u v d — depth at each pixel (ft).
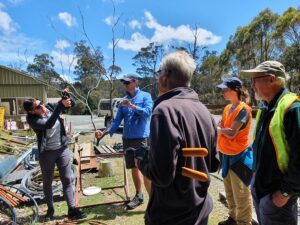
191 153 5.55
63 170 14.26
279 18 112.47
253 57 130.31
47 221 14.08
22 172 21.31
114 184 19.95
